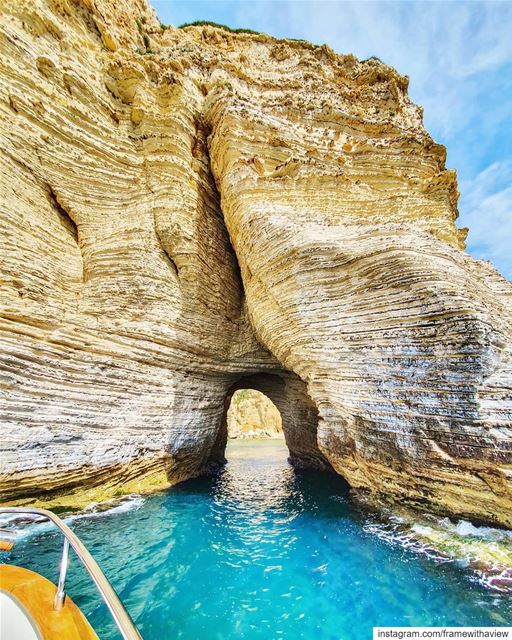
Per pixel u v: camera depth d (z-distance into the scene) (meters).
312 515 9.88
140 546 7.86
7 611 3.33
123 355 11.64
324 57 21.62
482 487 7.03
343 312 10.14
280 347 12.36
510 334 8.46
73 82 13.41
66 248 12.29
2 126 11.10
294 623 5.27
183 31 21.05
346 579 6.34
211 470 18.19
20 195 11.07
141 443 11.69
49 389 9.75
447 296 8.11
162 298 13.24
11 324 9.52
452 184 15.12
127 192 14.15
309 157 13.88
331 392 10.23
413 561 6.67
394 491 8.76
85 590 6.00
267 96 17.98
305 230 11.66
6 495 8.66
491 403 7.16
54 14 13.64
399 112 19.64
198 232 15.30
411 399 8.28
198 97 17.22
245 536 8.56
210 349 14.90
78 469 9.85
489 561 6.21
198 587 6.25
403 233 10.09
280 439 44.00
